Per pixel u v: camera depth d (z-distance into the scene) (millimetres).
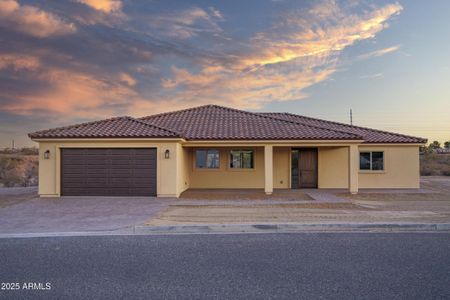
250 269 6555
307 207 14297
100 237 9312
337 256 7395
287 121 22422
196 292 5449
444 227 10461
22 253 7707
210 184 22359
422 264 6824
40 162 17703
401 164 22562
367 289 5543
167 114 24547
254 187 22297
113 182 17797
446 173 36094
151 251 7848
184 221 11156
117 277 6145
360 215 12195
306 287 5637
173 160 17719
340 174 22562
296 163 22750
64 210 13625
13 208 14156
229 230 10320
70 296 5320
